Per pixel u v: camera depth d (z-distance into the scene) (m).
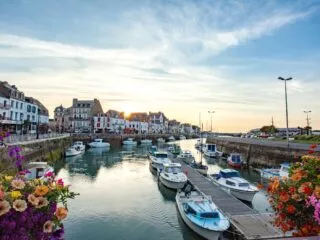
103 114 104.94
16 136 34.50
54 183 3.90
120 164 41.94
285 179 4.70
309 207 4.12
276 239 3.34
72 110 103.69
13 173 4.82
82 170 35.88
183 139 149.62
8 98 48.19
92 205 20.36
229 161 40.25
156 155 38.94
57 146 48.66
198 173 29.94
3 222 3.10
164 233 15.60
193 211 15.49
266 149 37.00
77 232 15.66
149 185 27.25
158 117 159.50
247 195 20.48
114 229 16.14
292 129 102.69
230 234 14.39
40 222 3.43
